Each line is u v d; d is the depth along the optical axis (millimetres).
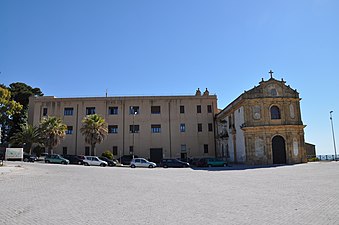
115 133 57344
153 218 8680
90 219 8594
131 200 11891
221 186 16703
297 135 42406
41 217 8852
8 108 39938
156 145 56969
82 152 56719
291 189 14680
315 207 9953
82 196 12930
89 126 51250
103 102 58562
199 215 9023
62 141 57062
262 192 13891
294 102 43406
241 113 44719
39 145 54750
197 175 25391
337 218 8375
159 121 57875
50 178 20953
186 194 13594
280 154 41844
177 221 8297
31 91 78875
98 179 20875
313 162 44031
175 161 43344
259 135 42031
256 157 41656
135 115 57969
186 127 57656
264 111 42531
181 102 58594
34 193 13750
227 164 43344
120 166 45906
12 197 12547
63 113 58281
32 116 63000
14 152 44406
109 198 12406
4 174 23672
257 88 43250
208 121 58062
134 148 56781
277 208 9945
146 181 19844
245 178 21656
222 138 53344
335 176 20828
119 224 8008
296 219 8344
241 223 7977
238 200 11711
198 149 57062
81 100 58625
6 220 8453
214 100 58812
